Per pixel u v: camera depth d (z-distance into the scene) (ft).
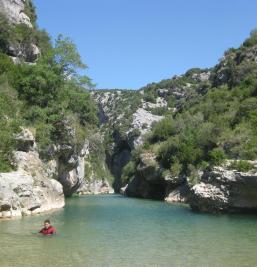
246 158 130.31
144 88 553.64
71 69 182.09
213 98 250.57
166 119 288.10
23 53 197.98
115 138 455.63
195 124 233.76
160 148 236.84
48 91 168.86
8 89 151.74
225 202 121.19
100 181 372.17
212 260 57.16
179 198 195.52
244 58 267.18
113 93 555.28
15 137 123.95
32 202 110.52
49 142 155.02
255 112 175.94
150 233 82.64
